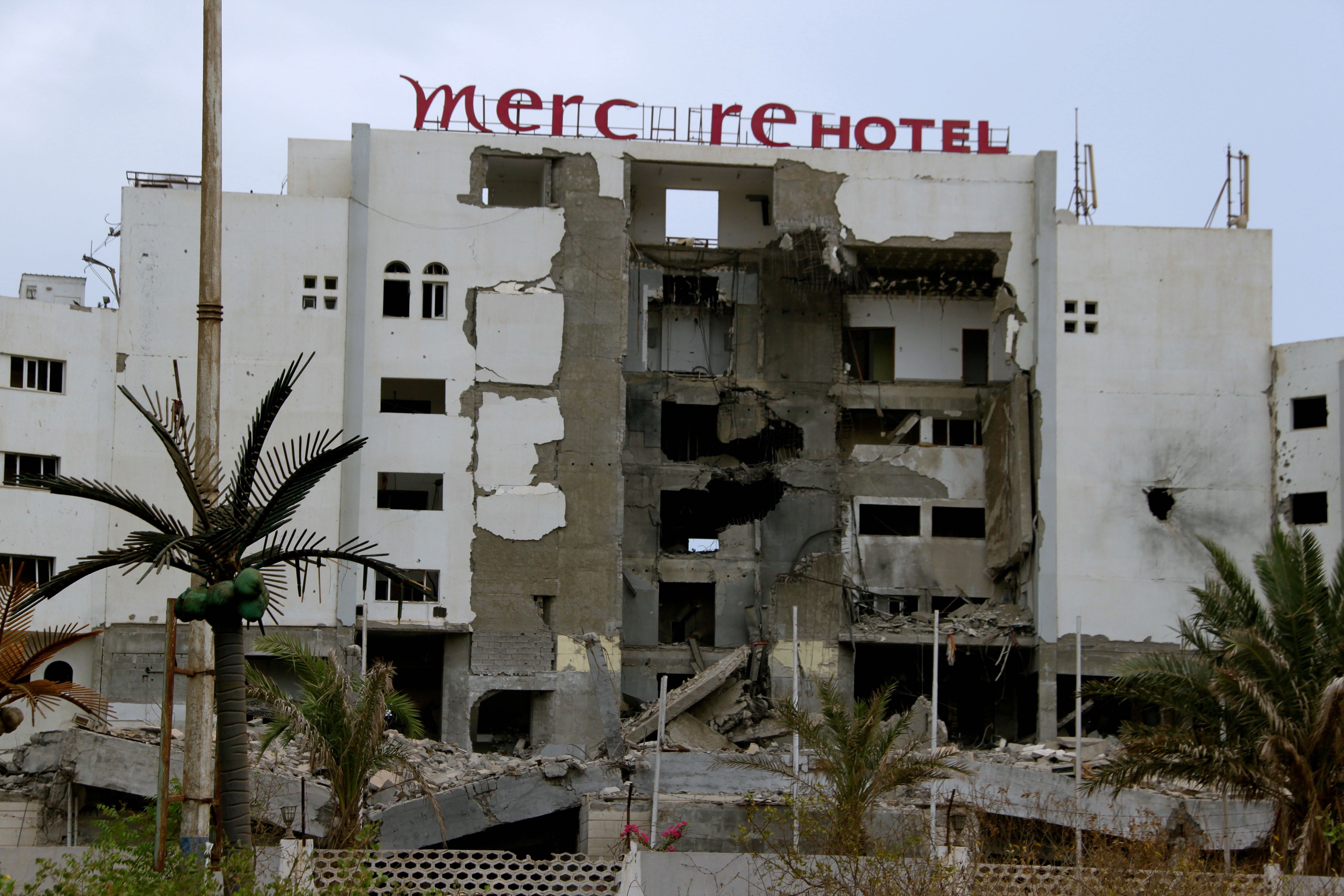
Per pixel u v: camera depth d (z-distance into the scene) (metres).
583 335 63.75
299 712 32.19
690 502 68.94
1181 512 63.72
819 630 63.25
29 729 55.16
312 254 62.78
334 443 61.31
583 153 64.88
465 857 31.78
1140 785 40.91
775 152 65.75
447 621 61.22
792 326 69.06
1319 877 26.41
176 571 59.56
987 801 41.06
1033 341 65.19
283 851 25.14
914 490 68.25
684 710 59.09
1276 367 64.56
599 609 62.03
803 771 40.69
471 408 62.91
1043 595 62.84
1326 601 35.47
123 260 61.22
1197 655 37.88
